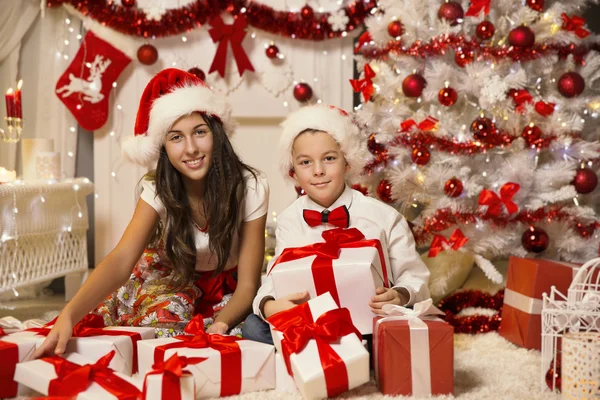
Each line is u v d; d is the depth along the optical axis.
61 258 2.55
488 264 2.23
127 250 1.66
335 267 1.48
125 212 3.02
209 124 1.73
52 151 2.61
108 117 2.98
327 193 1.69
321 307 1.44
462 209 2.23
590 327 1.45
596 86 2.44
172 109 1.66
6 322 1.71
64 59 2.94
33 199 2.34
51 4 2.86
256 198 1.82
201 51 2.99
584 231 2.28
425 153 2.21
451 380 1.36
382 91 2.42
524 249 2.33
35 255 2.38
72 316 1.48
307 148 1.68
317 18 2.89
